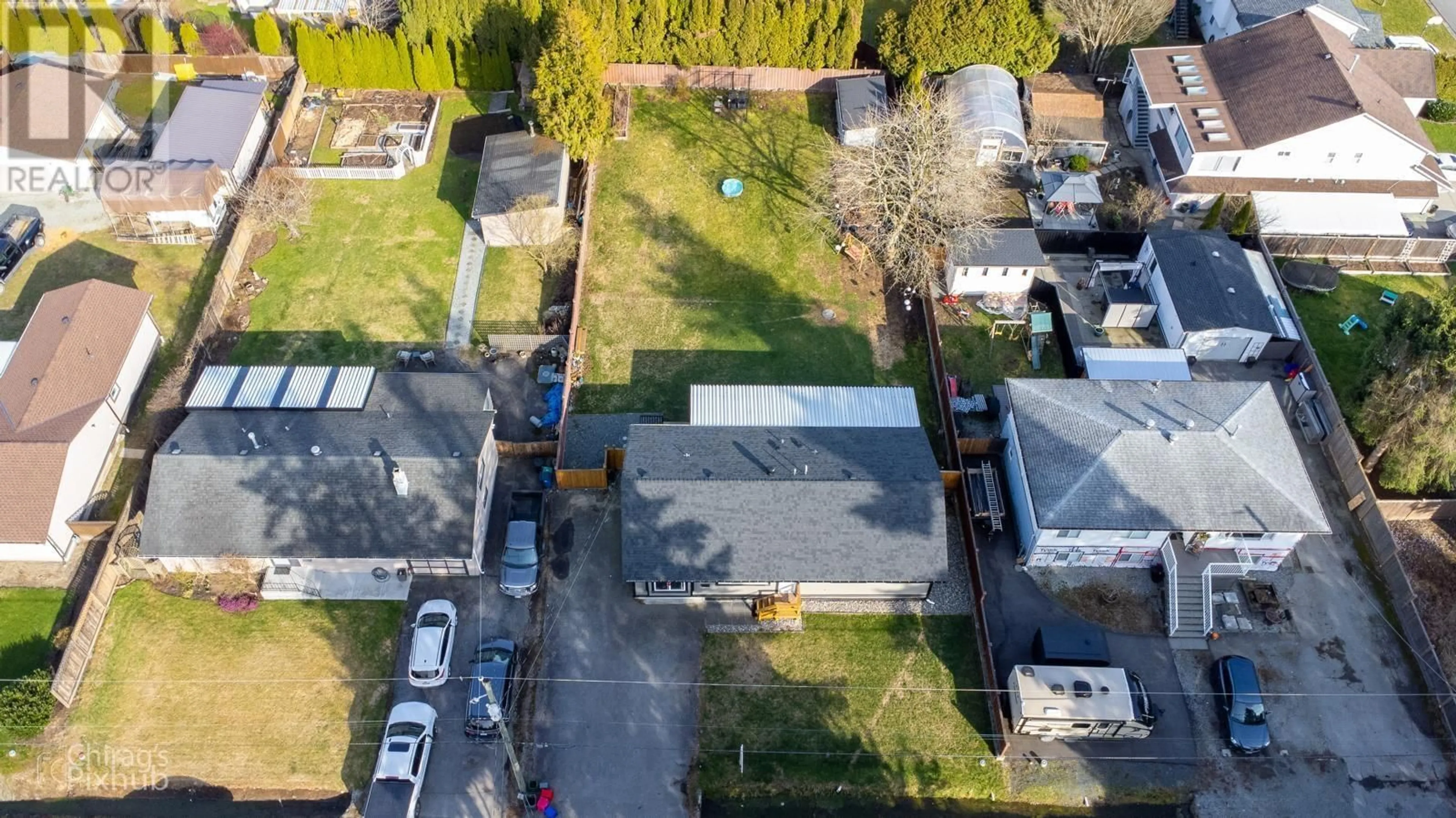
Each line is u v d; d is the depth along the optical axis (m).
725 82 76.56
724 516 46.72
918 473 48.16
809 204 67.81
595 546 50.28
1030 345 59.97
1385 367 50.34
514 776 42.19
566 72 62.53
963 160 60.78
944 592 49.00
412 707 43.56
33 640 45.72
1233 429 49.34
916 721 44.84
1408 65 72.62
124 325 54.62
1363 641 47.41
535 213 61.41
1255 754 43.84
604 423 54.00
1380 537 50.06
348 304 60.75
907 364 58.97
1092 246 64.75
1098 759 43.91
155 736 43.38
